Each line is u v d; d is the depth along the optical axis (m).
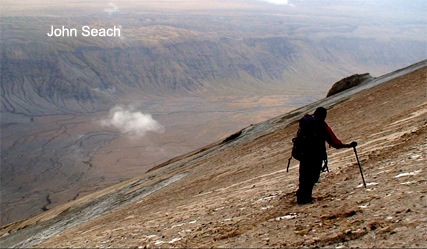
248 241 7.50
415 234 5.84
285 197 10.05
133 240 10.01
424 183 7.75
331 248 6.29
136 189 34.94
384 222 6.61
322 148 8.47
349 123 24.97
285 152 21.31
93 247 10.50
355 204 7.89
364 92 38.72
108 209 31.36
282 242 6.99
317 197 9.09
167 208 16.14
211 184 20.22
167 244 8.80
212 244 7.94
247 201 11.15
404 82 32.06
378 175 9.41
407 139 12.16
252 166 21.05
